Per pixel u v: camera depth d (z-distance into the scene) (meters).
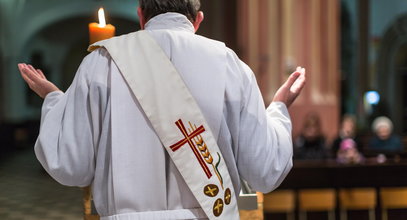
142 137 1.97
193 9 2.17
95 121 1.98
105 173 2.00
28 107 28.50
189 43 2.05
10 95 26.28
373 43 20.83
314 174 7.70
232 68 2.06
